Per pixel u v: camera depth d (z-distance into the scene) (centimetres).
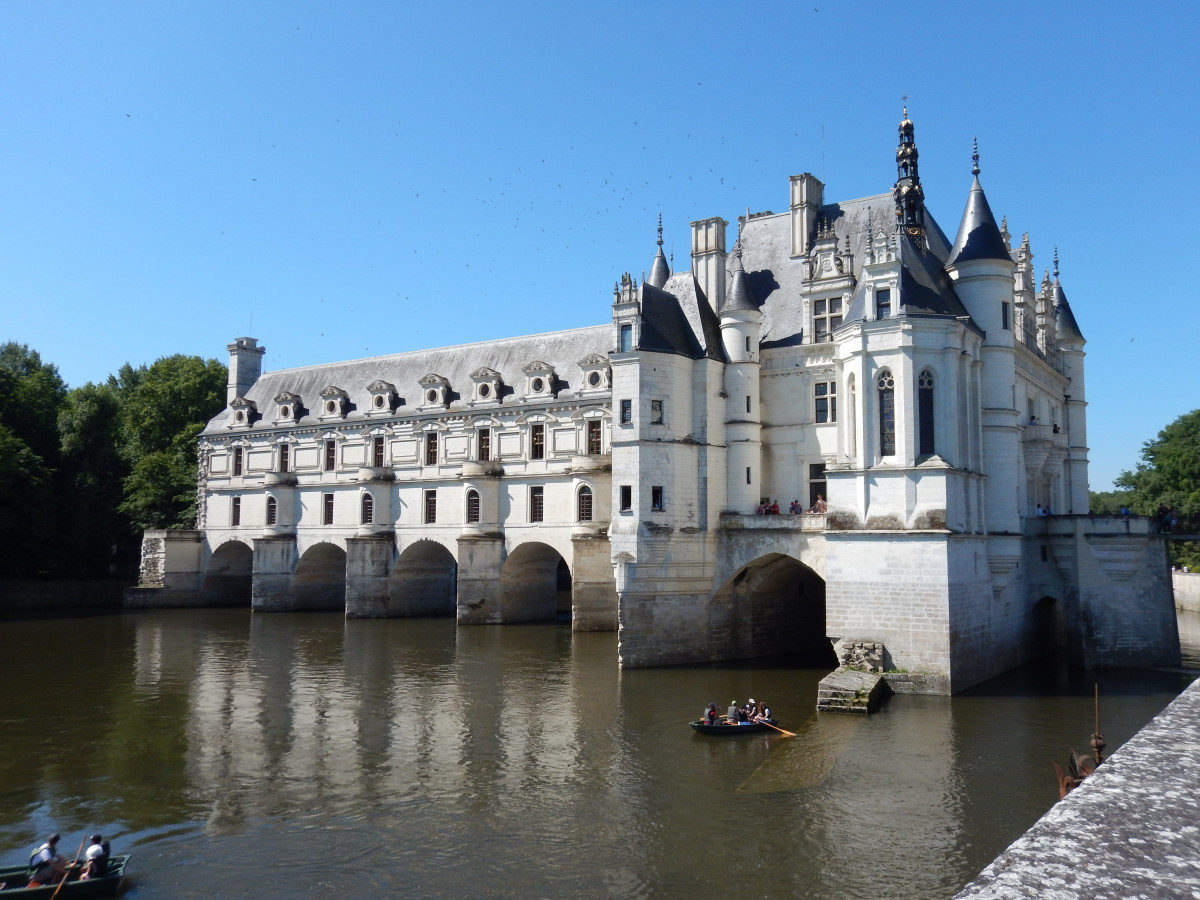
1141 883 446
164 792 2908
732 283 5303
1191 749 677
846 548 4306
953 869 2241
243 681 4756
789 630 5766
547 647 5853
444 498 7644
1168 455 8919
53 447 9444
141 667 5228
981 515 4581
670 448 4997
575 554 6512
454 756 3284
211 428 9312
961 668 4153
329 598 8638
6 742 3528
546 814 2670
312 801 2811
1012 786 2834
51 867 2139
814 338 5184
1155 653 4791
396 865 2320
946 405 4241
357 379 8706
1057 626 5759
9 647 6078
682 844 2428
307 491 8469
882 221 5547
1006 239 5625
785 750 3278
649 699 4188
